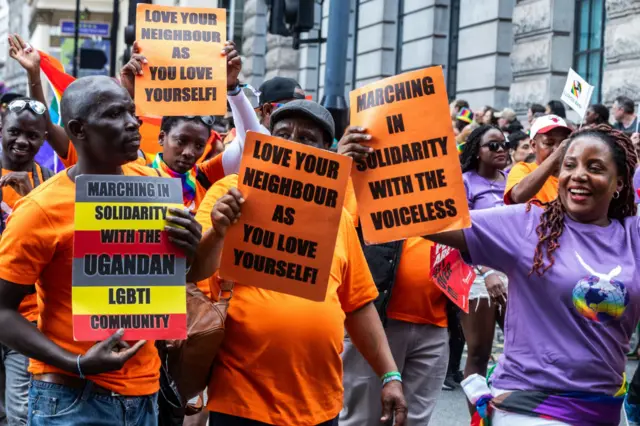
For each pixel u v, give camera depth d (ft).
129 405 13.12
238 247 12.95
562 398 12.84
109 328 12.25
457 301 18.88
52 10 190.90
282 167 12.91
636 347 33.63
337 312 14.21
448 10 71.10
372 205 13.39
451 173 13.16
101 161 12.92
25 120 20.33
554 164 18.28
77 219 12.26
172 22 17.02
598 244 13.04
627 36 48.03
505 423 13.15
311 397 13.94
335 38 37.09
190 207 19.26
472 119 47.96
